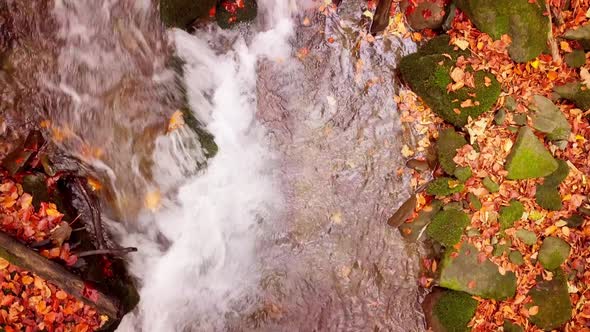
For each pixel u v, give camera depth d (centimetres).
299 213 353
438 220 335
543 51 338
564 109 343
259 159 353
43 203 306
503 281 326
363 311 348
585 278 334
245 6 341
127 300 326
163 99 340
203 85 348
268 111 354
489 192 329
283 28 356
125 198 340
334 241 352
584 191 336
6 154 309
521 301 328
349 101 358
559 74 341
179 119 340
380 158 356
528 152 323
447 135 338
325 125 356
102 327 304
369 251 352
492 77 328
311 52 357
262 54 355
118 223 338
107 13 326
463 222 327
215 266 347
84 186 329
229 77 352
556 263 330
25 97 322
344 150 356
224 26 343
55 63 327
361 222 354
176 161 342
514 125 332
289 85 356
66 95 329
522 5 319
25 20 320
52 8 321
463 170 329
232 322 342
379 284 350
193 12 326
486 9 323
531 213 332
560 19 340
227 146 351
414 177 353
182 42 337
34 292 288
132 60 335
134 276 338
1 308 280
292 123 355
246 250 350
